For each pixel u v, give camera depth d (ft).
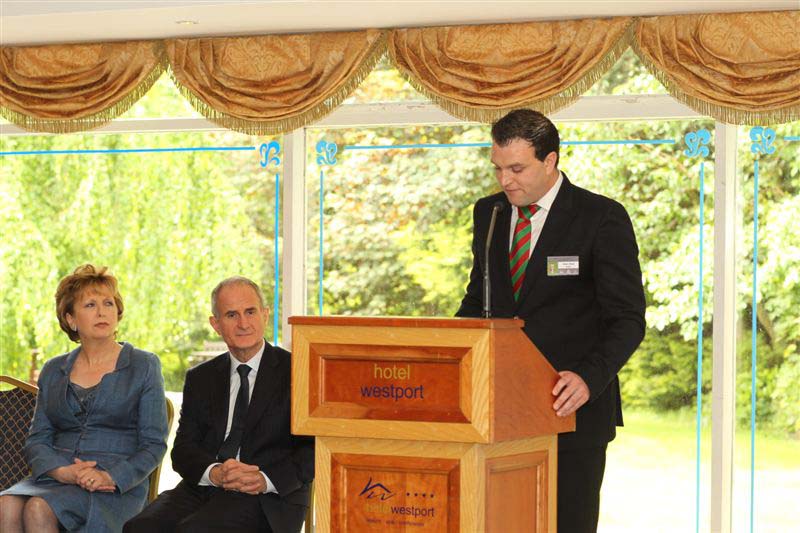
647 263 16.55
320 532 8.91
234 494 13.05
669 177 16.46
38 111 17.87
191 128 18.37
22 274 19.13
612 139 16.66
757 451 16.19
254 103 16.90
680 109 16.35
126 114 18.66
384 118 17.51
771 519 16.12
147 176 18.62
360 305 17.63
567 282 10.47
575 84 15.84
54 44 17.93
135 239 18.69
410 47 16.43
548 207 10.64
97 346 14.88
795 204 16.05
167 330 18.52
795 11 15.21
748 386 16.24
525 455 9.13
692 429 16.34
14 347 19.17
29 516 13.62
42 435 14.78
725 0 14.85
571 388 9.32
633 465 16.58
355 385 8.77
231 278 13.64
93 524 13.94
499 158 10.24
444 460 8.61
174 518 13.06
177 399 18.44
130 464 14.20
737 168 16.25
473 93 16.06
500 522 8.86
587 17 15.88
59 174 19.03
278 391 13.37
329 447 8.89
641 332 10.08
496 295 10.77
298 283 17.85
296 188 17.83
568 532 10.37
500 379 8.50
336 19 16.17
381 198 17.61
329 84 16.63
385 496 8.76
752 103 15.20
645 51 15.57
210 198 18.34
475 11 15.57
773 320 16.14
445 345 8.50
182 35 17.33
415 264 17.44
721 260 16.14
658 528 16.47
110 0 15.81
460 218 17.28
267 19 16.21
